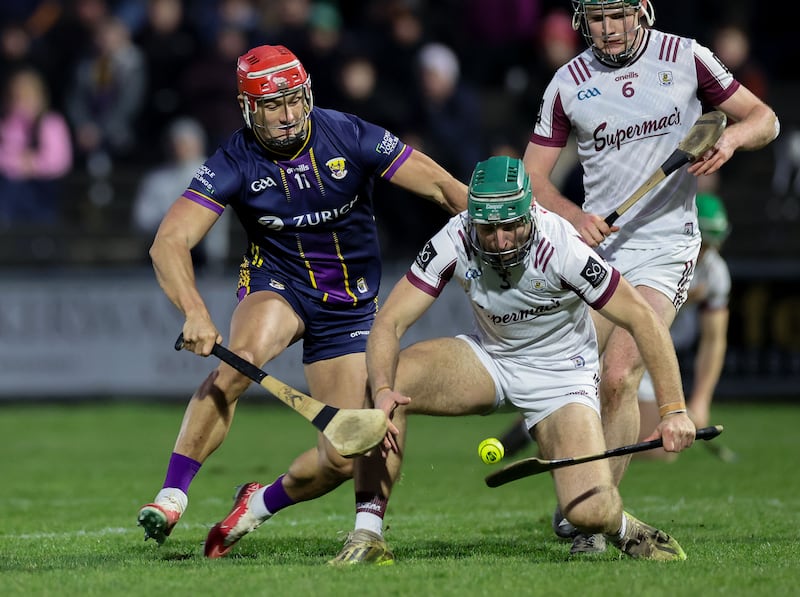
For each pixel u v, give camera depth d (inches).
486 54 2265.0
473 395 732.0
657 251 833.5
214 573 649.0
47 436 1536.7
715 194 1881.2
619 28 802.2
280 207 773.3
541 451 736.3
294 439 1508.4
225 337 1777.8
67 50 2206.0
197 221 757.3
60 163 2027.6
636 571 644.1
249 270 803.4
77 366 1790.1
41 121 2005.4
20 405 1784.0
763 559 694.5
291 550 777.6
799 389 1785.2
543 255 684.1
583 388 724.7
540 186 824.9
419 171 778.2
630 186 831.1
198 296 729.0
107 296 1793.8
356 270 803.4
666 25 2285.9
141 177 2050.9
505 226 664.4
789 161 1968.5
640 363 781.9
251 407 1830.7
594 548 746.8
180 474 731.4
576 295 702.5
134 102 2101.4
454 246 698.2
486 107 2164.1
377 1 2329.0
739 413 1708.9
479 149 1952.5
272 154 764.6
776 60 2440.9
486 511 981.8
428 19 2271.2
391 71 2036.2
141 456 1376.7
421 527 887.7
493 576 629.6
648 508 976.3
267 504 753.6
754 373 1784.0
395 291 713.0
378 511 710.5
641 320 680.4
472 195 663.8
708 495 1063.6
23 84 1993.1
